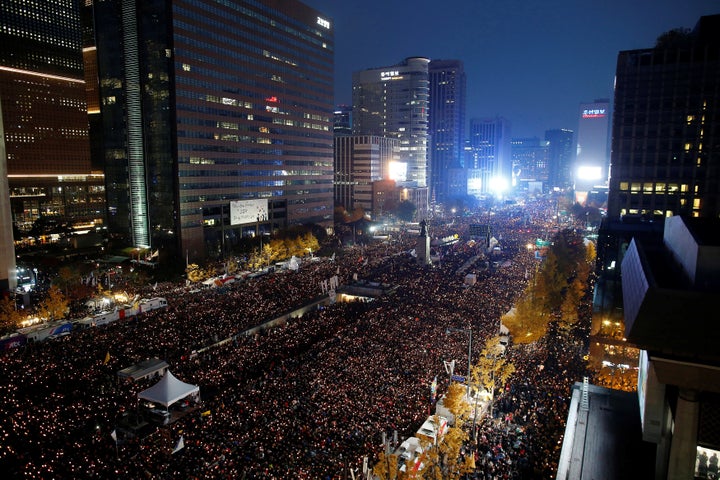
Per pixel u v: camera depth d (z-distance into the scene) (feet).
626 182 352.28
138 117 463.01
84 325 238.68
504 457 122.31
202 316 245.86
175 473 115.03
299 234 530.27
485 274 357.41
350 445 129.29
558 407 148.05
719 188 332.39
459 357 187.32
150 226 472.85
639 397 118.83
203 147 475.31
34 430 134.00
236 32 510.58
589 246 445.78
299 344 211.61
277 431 134.31
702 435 79.10
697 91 331.57
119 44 465.06
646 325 76.48
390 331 216.33
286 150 603.26
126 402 152.05
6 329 229.45
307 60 636.07
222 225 505.66
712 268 79.00
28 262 404.57
